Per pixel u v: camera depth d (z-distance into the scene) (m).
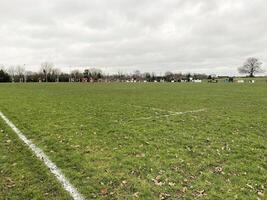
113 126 15.39
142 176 8.23
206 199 6.86
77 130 14.24
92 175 8.27
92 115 19.53
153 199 6.86
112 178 8.04
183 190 7.33
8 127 14.90
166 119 18.22
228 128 15.38
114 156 9.98
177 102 30.22
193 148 11.17
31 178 8.02
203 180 7.99
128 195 7.04
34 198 6.85
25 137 12.66
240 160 9.79
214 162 9.52
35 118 17.95
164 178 8.09
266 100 33.22
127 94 42.53
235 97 37.59
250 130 14.96
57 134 13.27
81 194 7.07
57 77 155.62
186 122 17.14
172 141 12.24
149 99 33.78
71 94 41.53
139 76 184.25
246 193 7.23
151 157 9.92
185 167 9.01
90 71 176.75
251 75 197.25
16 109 22.61
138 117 18.91
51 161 9.41
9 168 8.74
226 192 7.24
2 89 55.69
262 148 11.38
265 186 7.70
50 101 29.78
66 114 19.86
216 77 189.12
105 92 47.19
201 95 41.09
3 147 11.03
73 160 9.50
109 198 6.89
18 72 156.62
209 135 13.53
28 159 9.59
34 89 56.06
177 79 166.50
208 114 20.98
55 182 7.72
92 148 11.00
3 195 7.01
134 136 13.04
